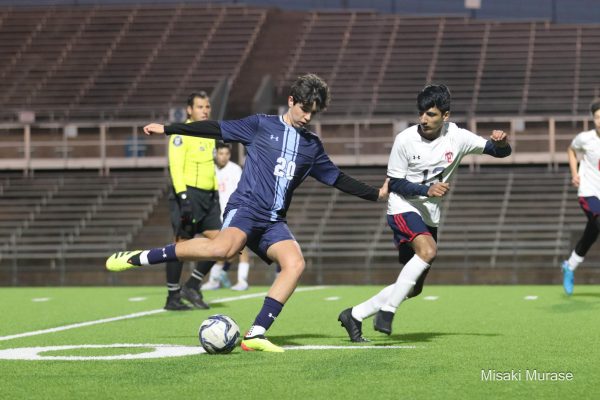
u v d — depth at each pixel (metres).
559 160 50.12
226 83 55.81
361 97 58.31
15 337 17.27
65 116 57.94
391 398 10.02
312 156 14.20
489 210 44.53
